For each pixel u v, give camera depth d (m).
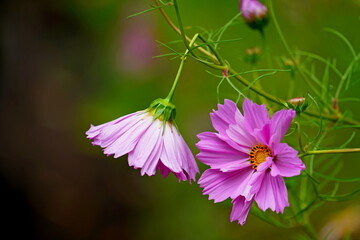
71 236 2.12
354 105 1.08
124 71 1.95
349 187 1.21
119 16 2.05
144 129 0.77
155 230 1.62
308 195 0.89
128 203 2.11
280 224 0.88
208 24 1.43
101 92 2.05
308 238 0.90
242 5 0.86
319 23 1.12
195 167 0.78
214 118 0.75
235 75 0.77
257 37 1.26
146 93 1.89
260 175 0.73
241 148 0.75
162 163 0.79
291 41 1.14
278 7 1.15
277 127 0.73
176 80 0.77
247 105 0.74
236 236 1.43
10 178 2.13
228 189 0.75
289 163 0.73
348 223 1.05
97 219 2.13
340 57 1.10
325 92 0.86
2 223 2.08
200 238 1.50
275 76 1.13
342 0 1.12
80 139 2.11
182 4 1.48
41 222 2.12
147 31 1.93
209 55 0.78
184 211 1.54
